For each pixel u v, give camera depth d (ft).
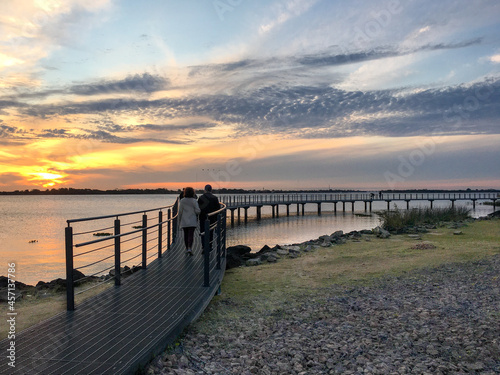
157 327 15.74
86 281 33.22
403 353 15.10
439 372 13.37
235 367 14.08
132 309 18.12
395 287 25.45
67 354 13.08
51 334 14.89
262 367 14.14
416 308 20.63
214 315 20.51
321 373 13.64
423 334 16.90
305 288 26.40
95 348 13.60
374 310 20.75
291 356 15.15
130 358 12.84
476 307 20.08
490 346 15.20
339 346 15.96
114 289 21.80
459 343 15.72
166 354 14.47
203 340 16.79
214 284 22.89
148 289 21.77
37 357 12.84
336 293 24.76
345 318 19.65
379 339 16.60
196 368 13.91
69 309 17.97
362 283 27.12
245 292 25.79
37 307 23.98
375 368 13.83
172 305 18.76
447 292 23.32
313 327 18.51
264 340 16.96
